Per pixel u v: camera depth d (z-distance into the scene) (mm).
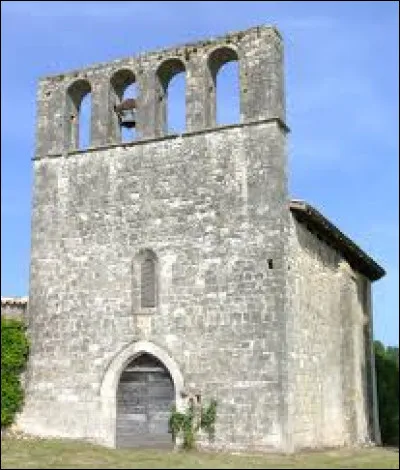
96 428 22422
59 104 25578
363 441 27859
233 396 20828
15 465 17188
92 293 23391
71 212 24359
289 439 20219
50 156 25141
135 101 24531
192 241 22312
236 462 18016
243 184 22031
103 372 22672
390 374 42031
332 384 25172
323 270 25516
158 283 22484
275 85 22516
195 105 23344
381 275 32438
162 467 16859
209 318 21578
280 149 22125
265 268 21234
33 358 23766
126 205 23562
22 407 23531
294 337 21609
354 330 28438
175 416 21281
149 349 22156
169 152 23297
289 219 22156
